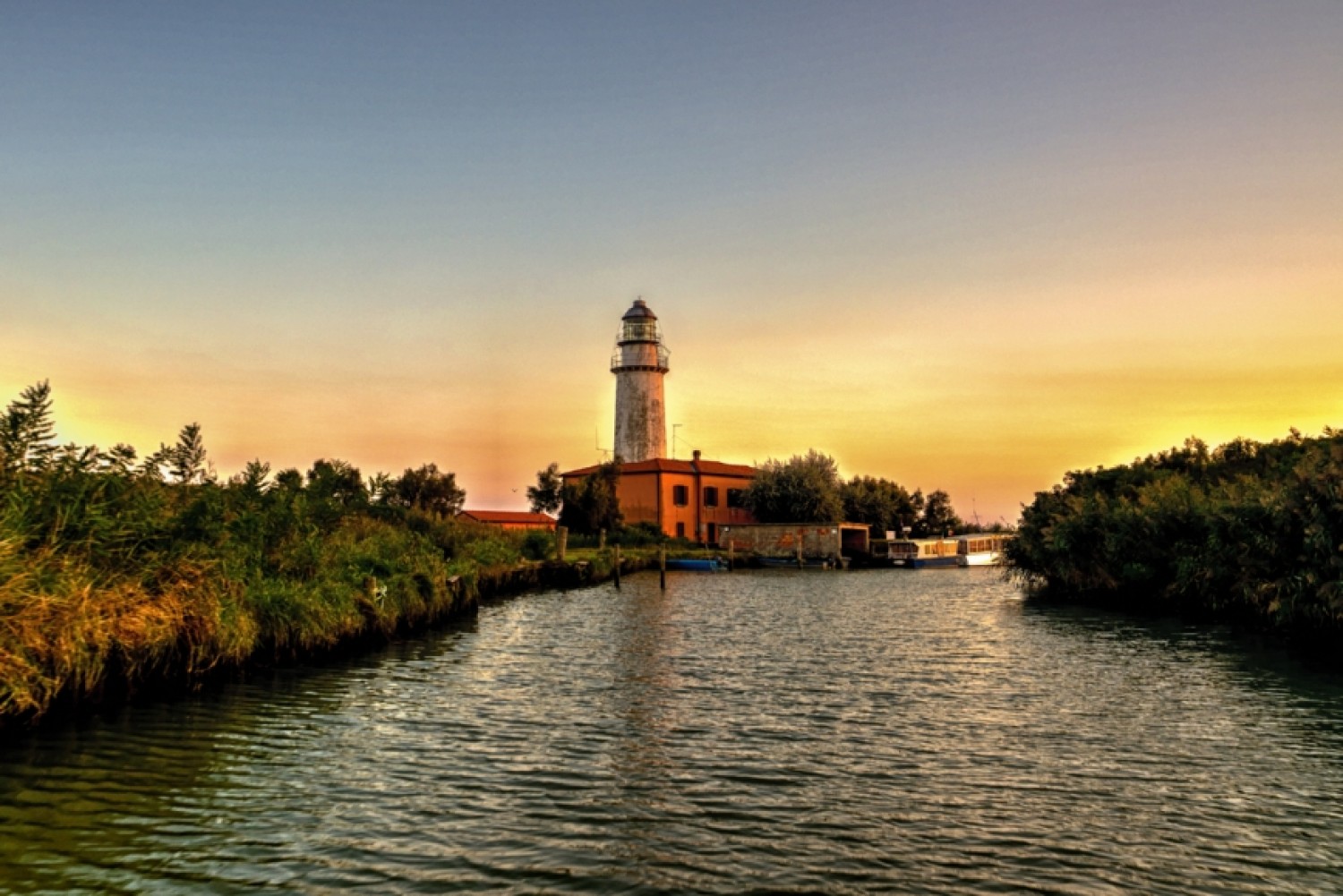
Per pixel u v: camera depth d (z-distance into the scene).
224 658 18.08
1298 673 21.88
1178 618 35.66
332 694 17.77
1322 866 9.80
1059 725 16.23
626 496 89.56
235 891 8.72
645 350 92.94
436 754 13.75
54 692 13.98
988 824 10.97
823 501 91.69
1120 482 56.19
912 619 35.31
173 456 21.34
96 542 16.34
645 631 30.55
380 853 9.73
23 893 8.49
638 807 11.43
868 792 12.19
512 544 52.97
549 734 15.18
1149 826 10.96
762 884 9.16
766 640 28.41
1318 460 28.70
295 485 27.09
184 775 12.19
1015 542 47.81
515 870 9.38
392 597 26.45
